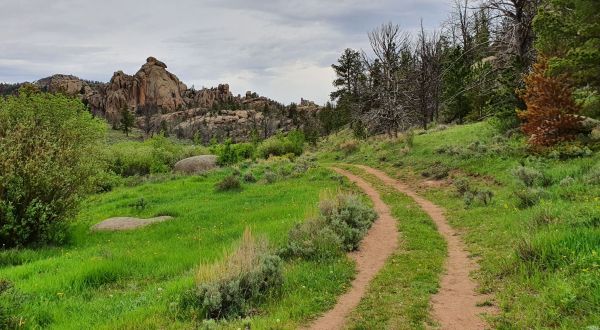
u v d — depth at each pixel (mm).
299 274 9305
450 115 48719
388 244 12250
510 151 23219
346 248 11562
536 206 12688
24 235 14492
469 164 24203
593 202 10984
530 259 8492
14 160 14641
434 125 49250
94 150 19547
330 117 86438
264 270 8523
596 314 5887
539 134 21031
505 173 20297
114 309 8039
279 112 169875
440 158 27922
